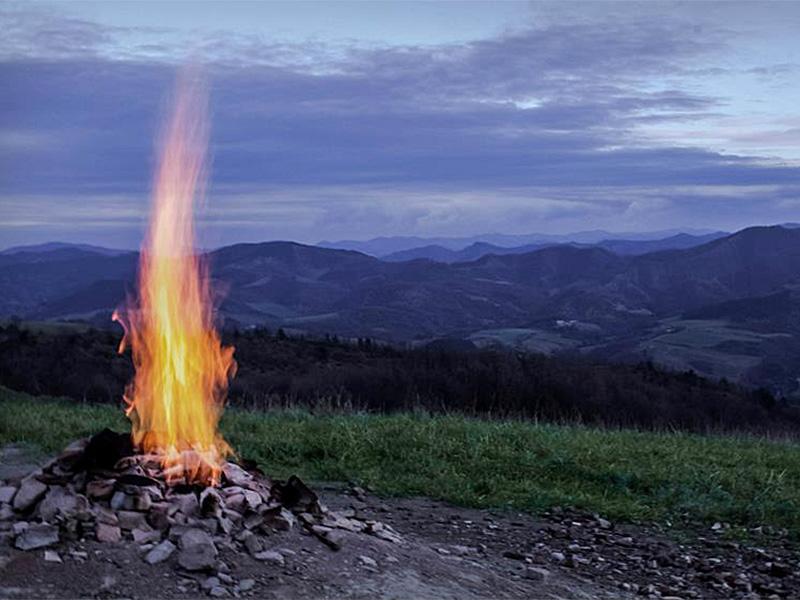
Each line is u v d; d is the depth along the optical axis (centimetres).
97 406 1534
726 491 974
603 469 1030
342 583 561
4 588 505
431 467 1007
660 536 830
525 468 1026
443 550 709
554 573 691
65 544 551
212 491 602
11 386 2345
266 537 598
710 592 678
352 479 964
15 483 613
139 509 585
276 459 1051
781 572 730
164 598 516
